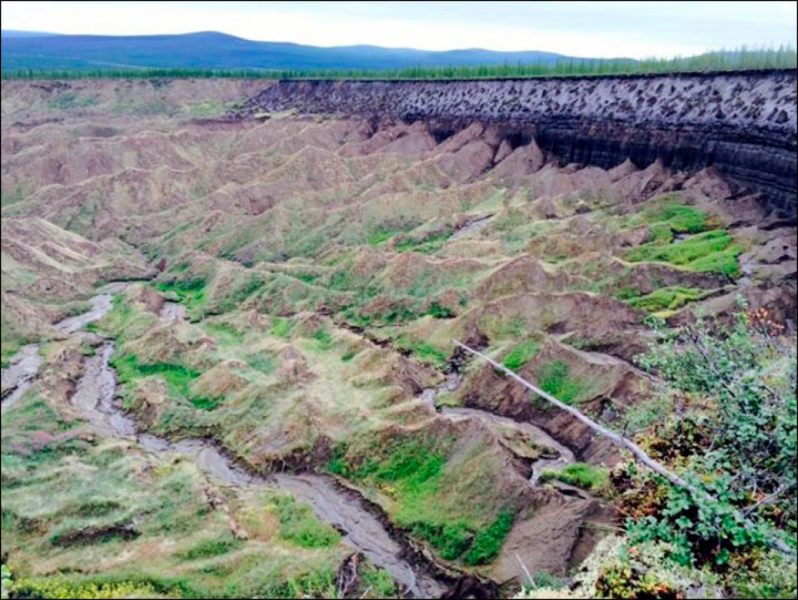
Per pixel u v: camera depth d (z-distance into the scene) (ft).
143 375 114.42
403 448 90.99
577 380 104.99
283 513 78.79
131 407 105.70
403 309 137.39
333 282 151.33
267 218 181.06
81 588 65.82
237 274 152.76
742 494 45.80
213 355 117.19
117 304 143.54
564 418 98.78
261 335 128.47
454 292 137.39
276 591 66.69
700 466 48.34
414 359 121.80
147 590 65.77
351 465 90.68
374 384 107.45
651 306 129.70
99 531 73.20
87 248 170.60
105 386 113.50
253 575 68.08
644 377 100.37
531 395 103.65
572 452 94.32
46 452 89.45
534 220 179.01
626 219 174.70
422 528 79.51
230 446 95.81
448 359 120.98
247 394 103.81
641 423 56.95
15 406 100.63
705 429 53.21
